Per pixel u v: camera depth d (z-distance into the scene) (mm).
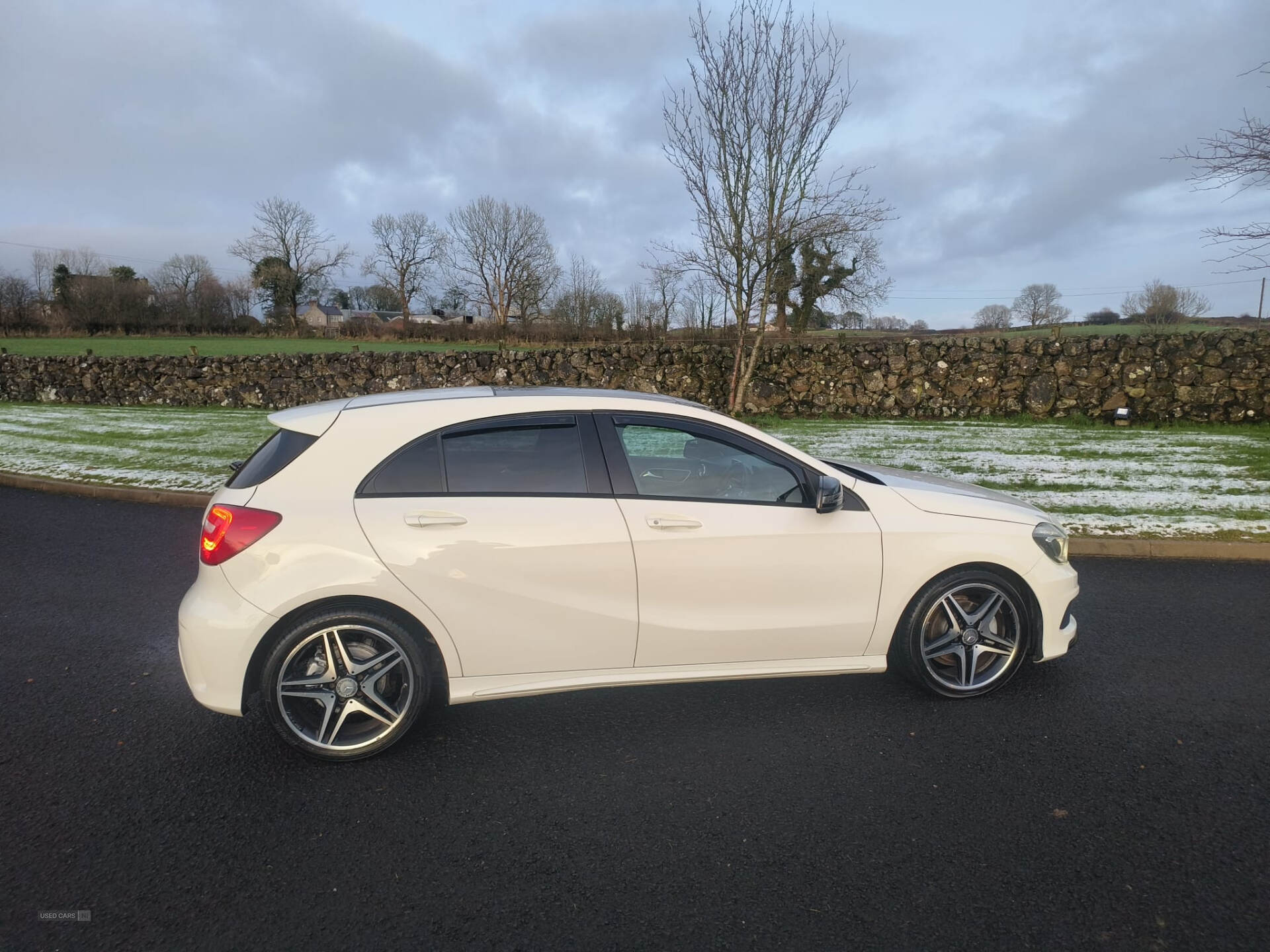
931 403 16234
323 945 2234
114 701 3881
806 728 3557
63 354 40031
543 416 3473
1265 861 2576
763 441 3605
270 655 3143
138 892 2461
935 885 2475
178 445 13281
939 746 3381
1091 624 4902
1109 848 2656
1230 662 4293
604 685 3480
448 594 3232
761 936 2262
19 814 2900
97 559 6691
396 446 3326
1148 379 14797
